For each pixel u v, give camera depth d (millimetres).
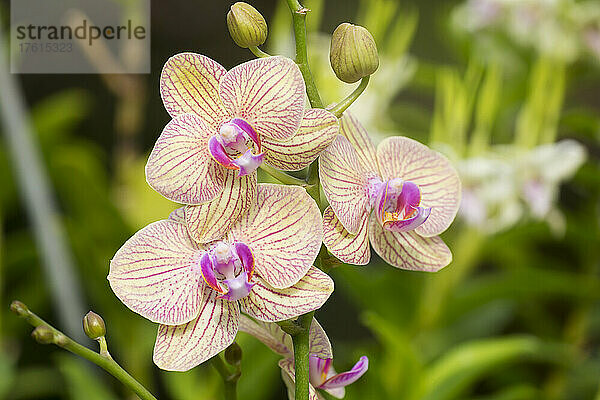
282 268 655
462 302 1296
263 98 647
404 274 1319
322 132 647
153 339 1227
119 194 1377
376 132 1356
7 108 922
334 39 654
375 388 1098
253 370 1080
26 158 928
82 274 1235
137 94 1402
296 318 666
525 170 1310
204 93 646
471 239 1293
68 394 1301
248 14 650
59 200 1367
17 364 1424
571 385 1427
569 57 1418
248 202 652
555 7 1383
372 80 1343
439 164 690
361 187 672
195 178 644
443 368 1042
